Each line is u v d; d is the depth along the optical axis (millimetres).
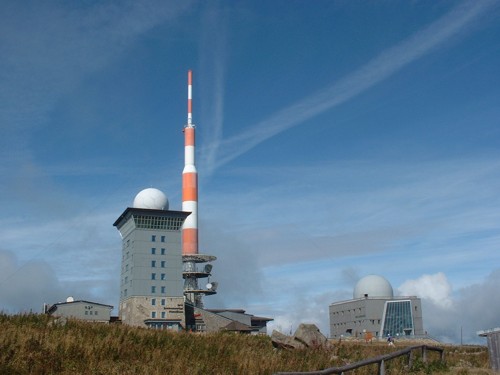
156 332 33781
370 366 25141
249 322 143875
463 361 32031
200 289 143750
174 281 126562
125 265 131375
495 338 28516
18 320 32562
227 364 25031
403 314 150875
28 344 24078
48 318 34688
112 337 29188
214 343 31641
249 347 32031
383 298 154750
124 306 128000
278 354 30562
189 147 147625
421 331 149625
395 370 25344
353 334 156625
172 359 25203
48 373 20703
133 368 22484
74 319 35969
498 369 28078
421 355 30953
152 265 125812
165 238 129000
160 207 132500
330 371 19250
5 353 22125
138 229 127000
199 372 22688
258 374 23406
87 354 24016
